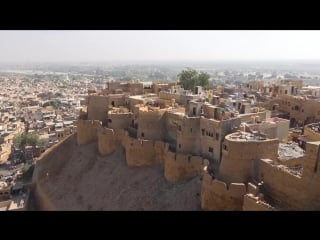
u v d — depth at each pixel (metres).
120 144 69.25
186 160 54.34
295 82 121.38
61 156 81.12
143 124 64.94
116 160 67.25
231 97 85.38
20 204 74.06
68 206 63.72
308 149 36.94
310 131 55.66
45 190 73.38
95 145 75.00
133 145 62.47
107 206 58.19
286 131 61.44
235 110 67.06
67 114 180.75
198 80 117.19
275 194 41.22
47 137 127.81
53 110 194.00
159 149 61.12
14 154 121.19
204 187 45.16
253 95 94.44
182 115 61.31
